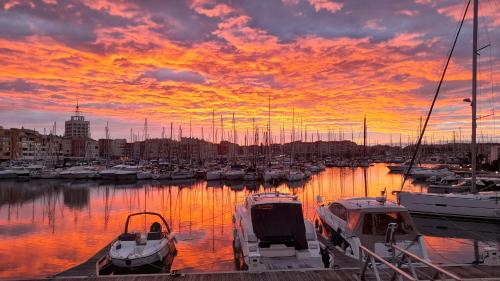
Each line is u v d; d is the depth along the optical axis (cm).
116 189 5012
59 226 2425
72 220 2659
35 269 1499
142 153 12988
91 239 2039
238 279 923
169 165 7331
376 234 1270
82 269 1334
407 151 13038
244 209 1569
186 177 6228
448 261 1506
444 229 2262
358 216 1301
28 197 4147
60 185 5553
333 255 1288
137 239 1454
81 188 5150
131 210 3136
